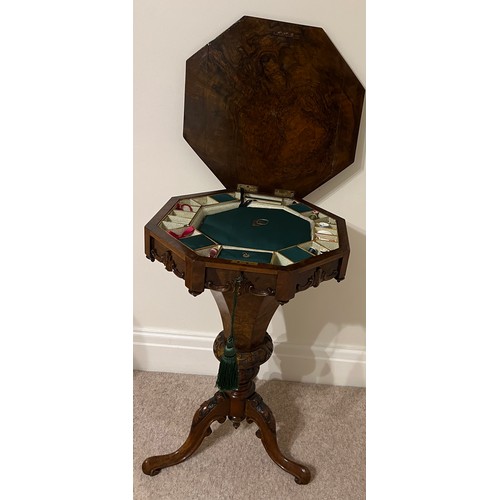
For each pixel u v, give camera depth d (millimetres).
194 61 1484
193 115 1535
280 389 1971
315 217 1427
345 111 1512
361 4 1449
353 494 1565
